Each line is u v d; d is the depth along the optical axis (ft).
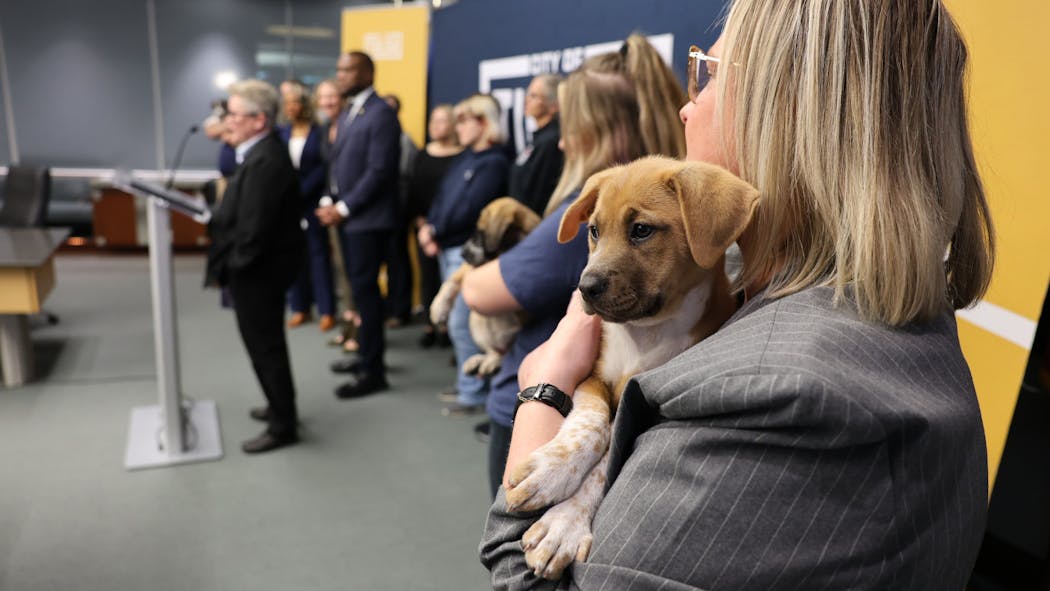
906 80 2.02
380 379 13.28
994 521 6.70
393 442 11.14
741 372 1.86
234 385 13.64
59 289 21.29
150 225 9.93
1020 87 4.12
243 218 9.68
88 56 28.91
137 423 11.54
